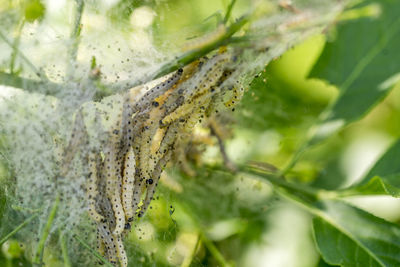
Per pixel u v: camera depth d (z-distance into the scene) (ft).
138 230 1.07
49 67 1.05
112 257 1.00
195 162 1.09
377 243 1.05
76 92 1.00
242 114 1.15
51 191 1.03
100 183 0.99
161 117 1.00
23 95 1.04
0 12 1.05
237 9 1.06
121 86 1.00
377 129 1.18
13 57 0.99
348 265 1.04
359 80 1.12
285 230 1.12
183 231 1.10
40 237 1.04
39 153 1.04
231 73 1.00
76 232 1.06
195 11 1.11
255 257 1.11
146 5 1.10
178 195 1.12
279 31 0.99
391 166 1.08
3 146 1.05
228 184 1.16
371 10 1.04
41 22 1.05
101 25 1.08
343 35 1.13
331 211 1.07
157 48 1.08
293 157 1.10
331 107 1.12
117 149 0.99
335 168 1.17
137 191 1.00
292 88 1.16
